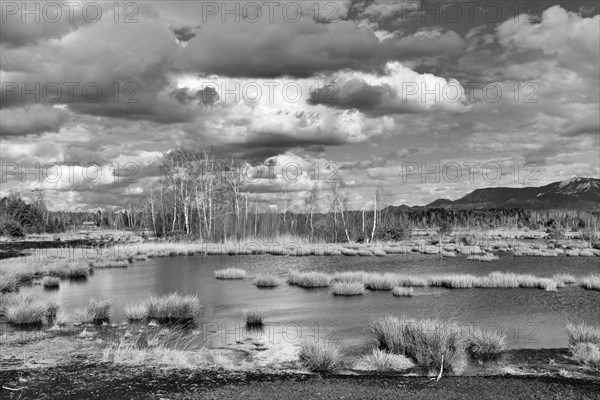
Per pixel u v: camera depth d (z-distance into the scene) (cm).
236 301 1862
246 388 809
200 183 5675
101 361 977
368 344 1195
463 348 1119
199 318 1525
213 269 3047
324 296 1977
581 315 1584
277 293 2066
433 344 1039
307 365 993
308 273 2423
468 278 2247
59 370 902
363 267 3172
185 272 2881
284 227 6562
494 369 989
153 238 5975
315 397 770
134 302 1811
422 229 10988
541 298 1894
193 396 762
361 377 902
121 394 764
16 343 1158
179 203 6244
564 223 10744
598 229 9838
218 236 5453
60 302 1802
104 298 1919
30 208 8300
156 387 804
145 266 3231
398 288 2012
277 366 988
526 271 2941
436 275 2552
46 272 2769
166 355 1023
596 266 3228
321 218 6206
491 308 1698
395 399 768
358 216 6338
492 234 8331
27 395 754
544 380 883
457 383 859
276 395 777
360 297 1942
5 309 1559
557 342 1238
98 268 3103
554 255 4041
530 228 11100
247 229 5838
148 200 7481
